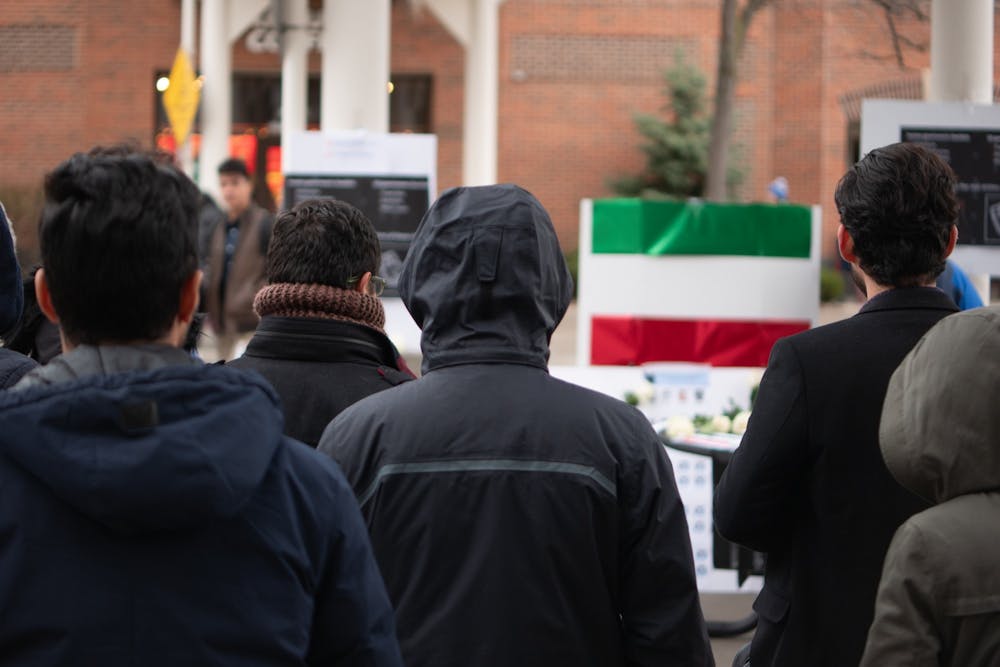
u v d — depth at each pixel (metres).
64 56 26.56
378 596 1.99
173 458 1.72
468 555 2.59
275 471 1.90
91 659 1.76
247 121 26.56
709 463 6.45
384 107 10.59
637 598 2.61
